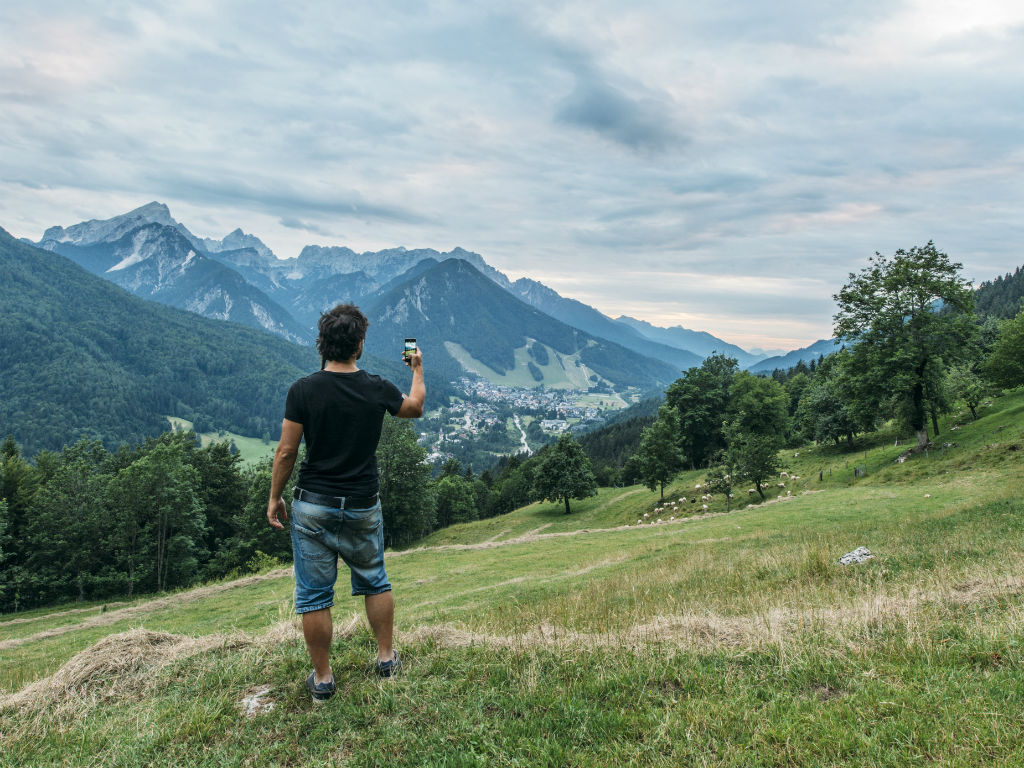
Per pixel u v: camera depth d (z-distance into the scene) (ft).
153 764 10.73
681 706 11.10
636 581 41.70
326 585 12.25
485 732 10.65
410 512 197.47
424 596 66.49
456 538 200.13
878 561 32.60
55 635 80.69
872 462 144.56
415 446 197.16
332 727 11.53
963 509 53.98
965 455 107.24
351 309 12.16
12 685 20.97
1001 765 8.18
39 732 12.96
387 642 13.64
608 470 320.29
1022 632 13.52
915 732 9.39
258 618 65.77
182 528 161.17
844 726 9.85
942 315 124.16
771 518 90.99
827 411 184.03
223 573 168.35
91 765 10.93
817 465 168.86
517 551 108.27
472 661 14.29
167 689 15.12
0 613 145.69
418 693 12.50
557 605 28.17
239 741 11.44
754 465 146.41
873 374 125.70
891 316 123.54
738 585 32.09
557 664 13.76
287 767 10.37
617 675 12.73
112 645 17.93
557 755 9.60
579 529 180.75
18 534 163.63
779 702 11.03
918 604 17.72
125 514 151.53
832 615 16.80
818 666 12.59
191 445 201.46
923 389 127.95
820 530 63.05
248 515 167.63
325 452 11.81
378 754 10.23
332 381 11.59
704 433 223.51
